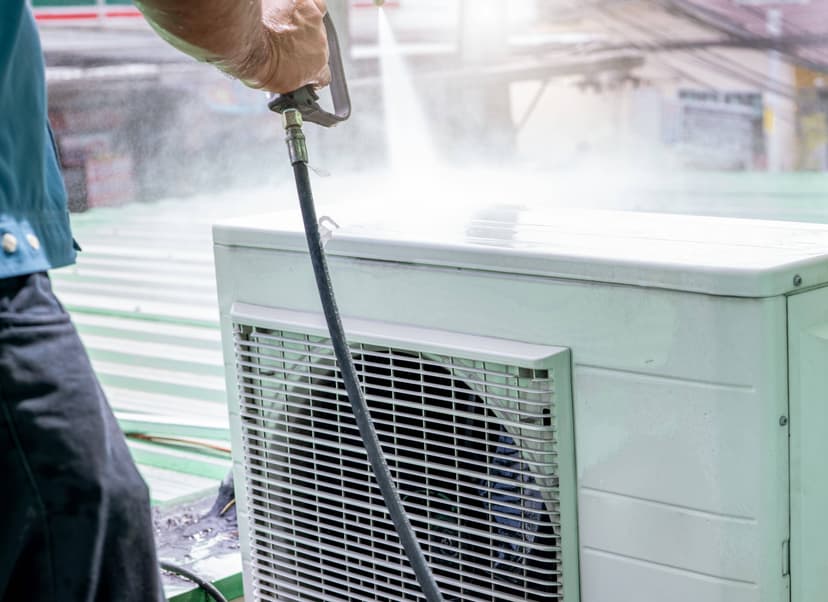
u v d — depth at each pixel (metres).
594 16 6.86
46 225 1.11
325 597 1.70
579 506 1.43
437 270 1.49
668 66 6.77
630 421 1.36
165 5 1.00
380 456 1.22
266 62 1.17
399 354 1.55
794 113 6.38
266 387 1.72
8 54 1.04
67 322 1.09
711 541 1.32
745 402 1.26
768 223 1.59
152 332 4.36
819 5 6.21
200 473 2.87
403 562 1.57
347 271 1.59
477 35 6.70
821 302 1.31
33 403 1.03
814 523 1.35
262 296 1.71
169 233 5.82
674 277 1.28
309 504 1.72
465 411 1.50
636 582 1.40
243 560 1.83
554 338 1.40
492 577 1.50
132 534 1.09
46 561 1.04
